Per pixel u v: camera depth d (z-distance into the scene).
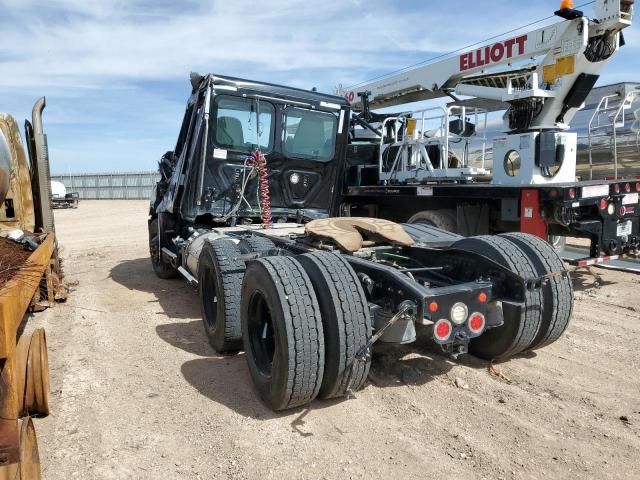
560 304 3.85
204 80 6.11
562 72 6.55
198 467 2.75
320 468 2.71
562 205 5.71
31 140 6.40
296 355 3.06
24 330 5.17
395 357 4.18
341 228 4.34
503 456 2.78
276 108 6.37
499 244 3.87
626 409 3.28
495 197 6.45
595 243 6.06
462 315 3.10
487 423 3.13
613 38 6.49
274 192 6.66
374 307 3.25
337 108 6.80
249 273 3.49
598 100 9.25
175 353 4.47
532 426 3.09
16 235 4.96
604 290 6.43
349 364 3.13
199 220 6.57
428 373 3.88
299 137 6.64
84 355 4.43
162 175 7.77
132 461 2.81
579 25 6.33
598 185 5.87
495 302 3.46
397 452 2.85
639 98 8.49
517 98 6.76
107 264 9.41
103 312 5.85
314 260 3.36
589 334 4.75
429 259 4.16
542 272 3.77
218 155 6.16
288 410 3.35
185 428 3.16
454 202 7.48
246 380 3.86
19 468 1.96
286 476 2.65
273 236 4.92
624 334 4.74
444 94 8.80
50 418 3.30
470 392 3.56
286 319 3.05
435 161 8.37
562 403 3.38
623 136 8.17
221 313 4.24
